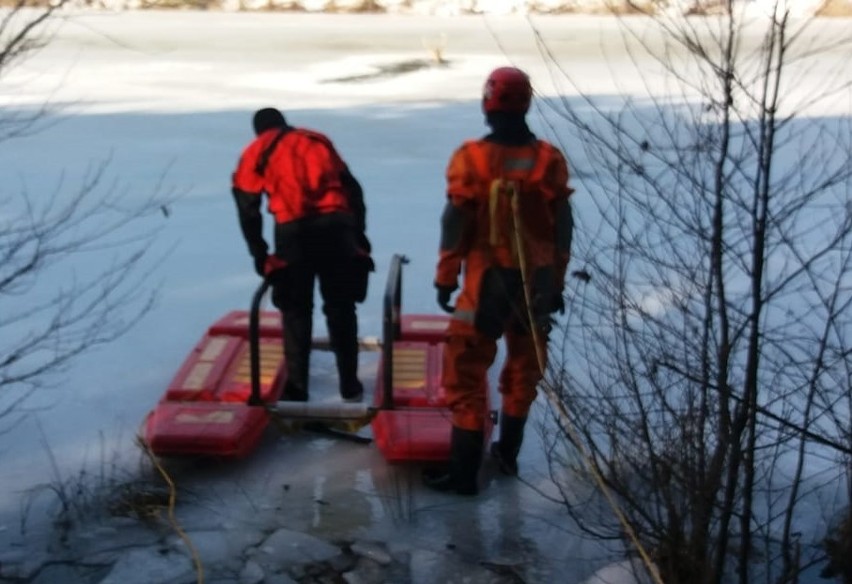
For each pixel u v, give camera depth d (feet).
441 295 12.90
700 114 15.78
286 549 12.03
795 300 19.35
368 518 12.84
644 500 11.01
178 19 99.09
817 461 14.01
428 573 11.64
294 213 15.17
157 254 25.62
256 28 92.38
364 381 17.20
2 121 20.90
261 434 14.83
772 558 11.78
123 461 14.11
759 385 13.76
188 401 15.02
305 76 62.28
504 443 13.80
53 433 14.99
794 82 18.70
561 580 11.53
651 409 11.67
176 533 12.27
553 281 12.69
